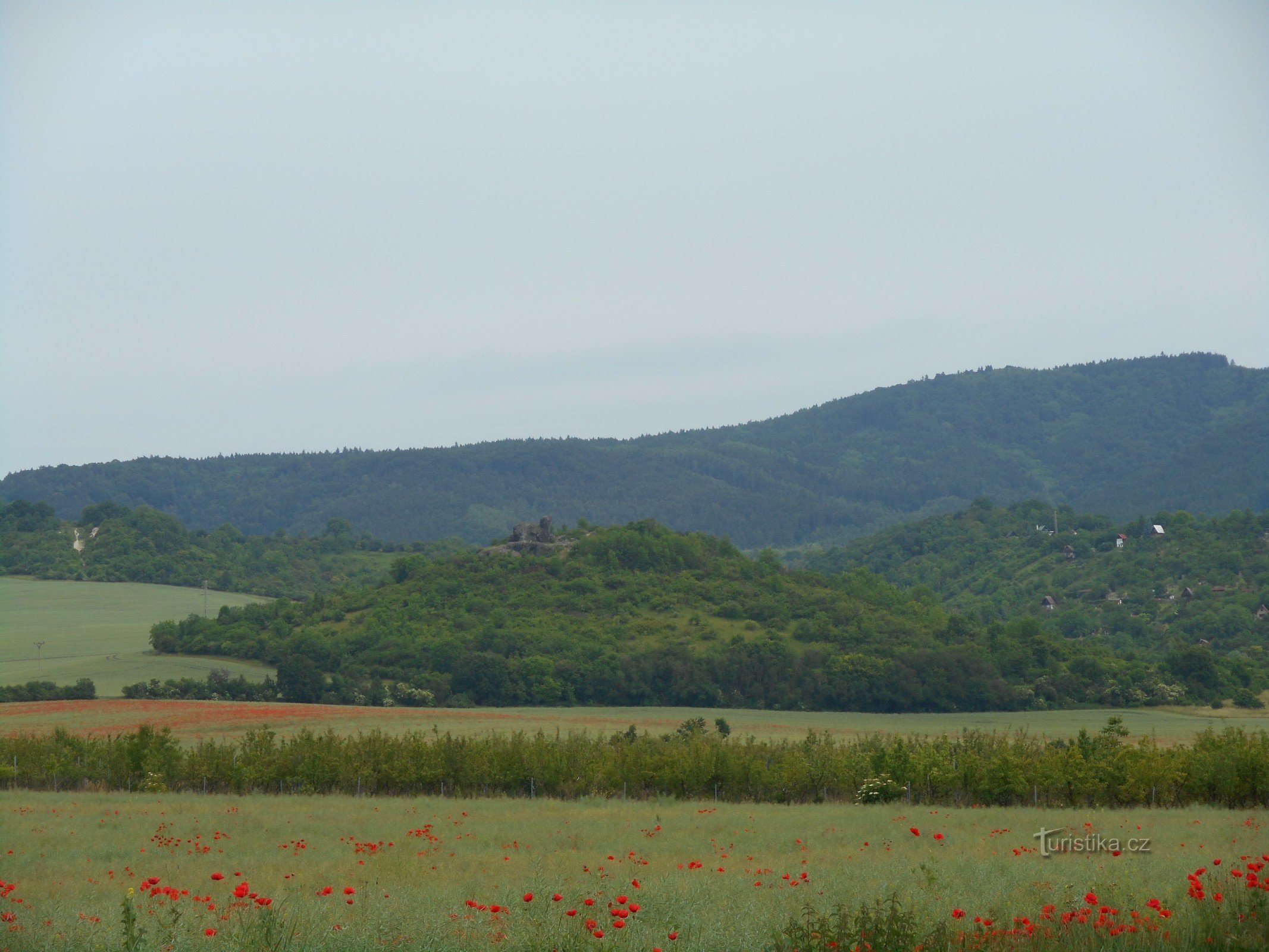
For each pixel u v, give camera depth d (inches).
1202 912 623.8
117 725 3597.4
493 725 3890.3
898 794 2028.8
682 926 668.7
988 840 1302.9
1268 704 5221.5
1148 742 2112.5
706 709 5108.3
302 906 760.3
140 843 1331.2
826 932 595.5
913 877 916.0
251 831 1481.3
